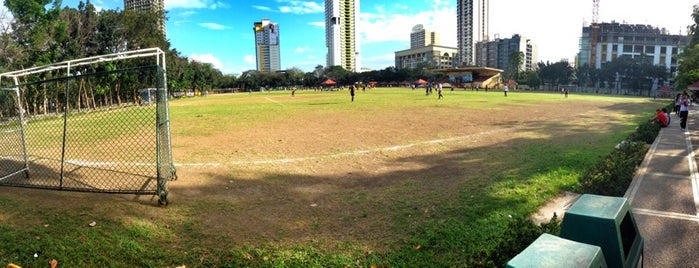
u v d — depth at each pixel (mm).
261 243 5059
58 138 14773
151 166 9445
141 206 6305
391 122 19797
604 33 136750
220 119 22453
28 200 6363
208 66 109062
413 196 6949
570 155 10438
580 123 19344
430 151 11562
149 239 5094
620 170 7938
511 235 4426
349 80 145375
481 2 184500
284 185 7871
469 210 6086
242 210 6320
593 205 3598
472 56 188625
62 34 32625
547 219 5824
